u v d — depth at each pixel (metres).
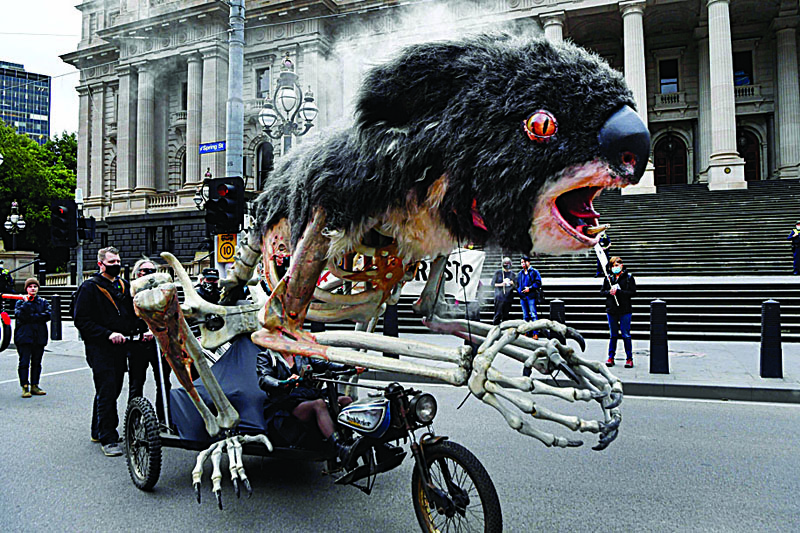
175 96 36.38
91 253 37.94
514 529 3.76
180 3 31.53
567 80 3.01
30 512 4.14
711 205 22.72
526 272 12.02
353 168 3.61
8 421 6.81
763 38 33.44
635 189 25.84
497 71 3.11
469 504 3.61
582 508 4.10
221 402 4.00
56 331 14.48
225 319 4.74
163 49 34.16
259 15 24.81
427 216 3.48
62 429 6.45
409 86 3.27
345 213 3.66
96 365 5.54
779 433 6.05
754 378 8.27
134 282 3.89
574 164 2.94
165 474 4.89
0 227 40.03
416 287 14.91
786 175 31.31
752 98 33.06
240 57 11.69
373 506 4.12
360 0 19.23
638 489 4.46
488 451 5.43
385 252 4.08
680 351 10.81
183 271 4.90
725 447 5.55
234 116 11.62
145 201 35.56
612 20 30.61
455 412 6.97
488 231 3.25
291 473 4.82
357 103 3.46
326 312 4.57
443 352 3.20
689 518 3.93
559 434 6.07
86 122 39.38
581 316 13.59
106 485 4.67
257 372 4.19
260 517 3.98
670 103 34.53
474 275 5.29
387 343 3.49
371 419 3.53
